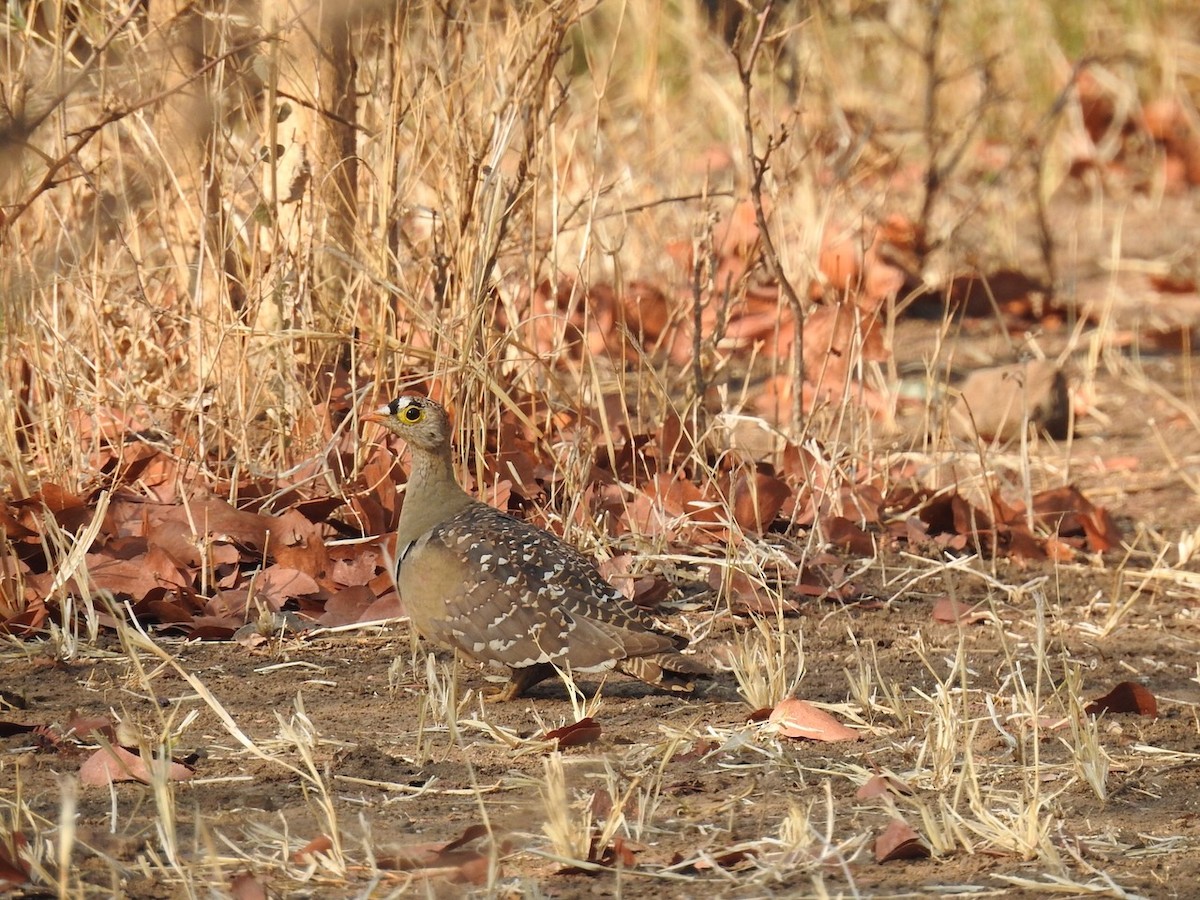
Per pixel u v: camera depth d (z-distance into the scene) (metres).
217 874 6.41
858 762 8.27
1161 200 25.20
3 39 11.33
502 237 11.77
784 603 10.80
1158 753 8.52
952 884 6.72
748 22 13.55
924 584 11.64
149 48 10.83
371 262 11.73
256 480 11.29
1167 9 27.70
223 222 11.21
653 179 18.22
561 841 6.89
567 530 11.27
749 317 16.48
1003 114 25.52
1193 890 6.70
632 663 8.78
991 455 14.45
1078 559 12.49
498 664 8.92
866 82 25.05
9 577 9.91
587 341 12.06
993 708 8.68
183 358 12.22
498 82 12.08
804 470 12.15
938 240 20.00
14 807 6.91
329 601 10.34
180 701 8.89
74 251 10.99
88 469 11.22
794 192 18.36
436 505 9.46
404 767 8.03
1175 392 16.91
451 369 11.31
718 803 7.63
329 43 11.06
